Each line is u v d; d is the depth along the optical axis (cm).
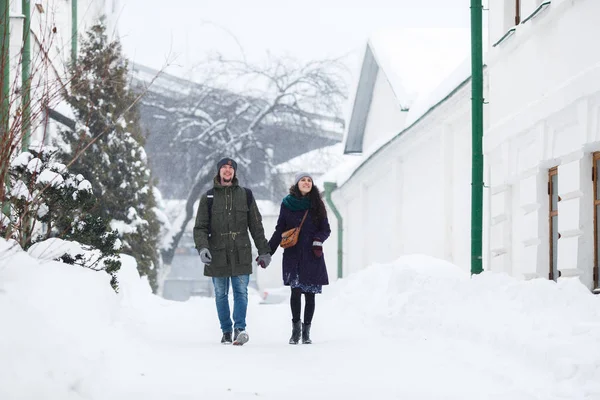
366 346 1114
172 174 5328
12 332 698
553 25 1484
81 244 1223
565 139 1427
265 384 796
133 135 2916
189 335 1357
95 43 2516
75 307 819
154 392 727
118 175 2867
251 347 1123
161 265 4981
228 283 1229
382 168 3120
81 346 761
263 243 1220
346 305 1747
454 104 2122
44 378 674
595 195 1348
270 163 5369
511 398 721
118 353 813
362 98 3703
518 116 1608
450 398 730
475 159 1634
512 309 1106
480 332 1034
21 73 1303
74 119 2752
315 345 1148
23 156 1167
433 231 2430
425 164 2539
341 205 3991
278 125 5428
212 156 5309
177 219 5394
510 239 1747
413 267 1794
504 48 1728
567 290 1079
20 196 1095
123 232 2853
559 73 1451
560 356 800
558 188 1435
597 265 1339
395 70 2928
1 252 830
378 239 3250
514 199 1725
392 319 1328
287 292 5019
